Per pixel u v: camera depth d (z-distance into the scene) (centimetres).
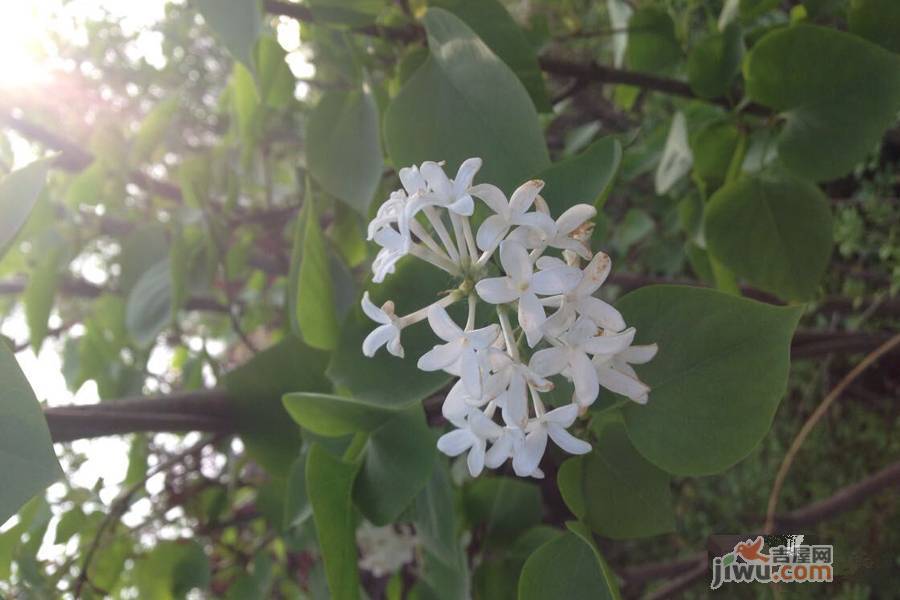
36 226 31
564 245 13
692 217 26
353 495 17
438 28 17
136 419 20
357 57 20
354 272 29
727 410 14
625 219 38
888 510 35
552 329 12
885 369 38
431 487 19
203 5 16
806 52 19
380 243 14
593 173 15
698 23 31
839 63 19
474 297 14
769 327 14
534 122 15
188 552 28
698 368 14
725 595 36
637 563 45
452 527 18
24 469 12
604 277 13
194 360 34
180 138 41
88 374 34
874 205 29
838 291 37
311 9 20
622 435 16
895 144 30
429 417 20
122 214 34
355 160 19
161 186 36
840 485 38
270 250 33
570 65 24
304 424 17
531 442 13
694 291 14
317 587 24
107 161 32
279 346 21
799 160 20
